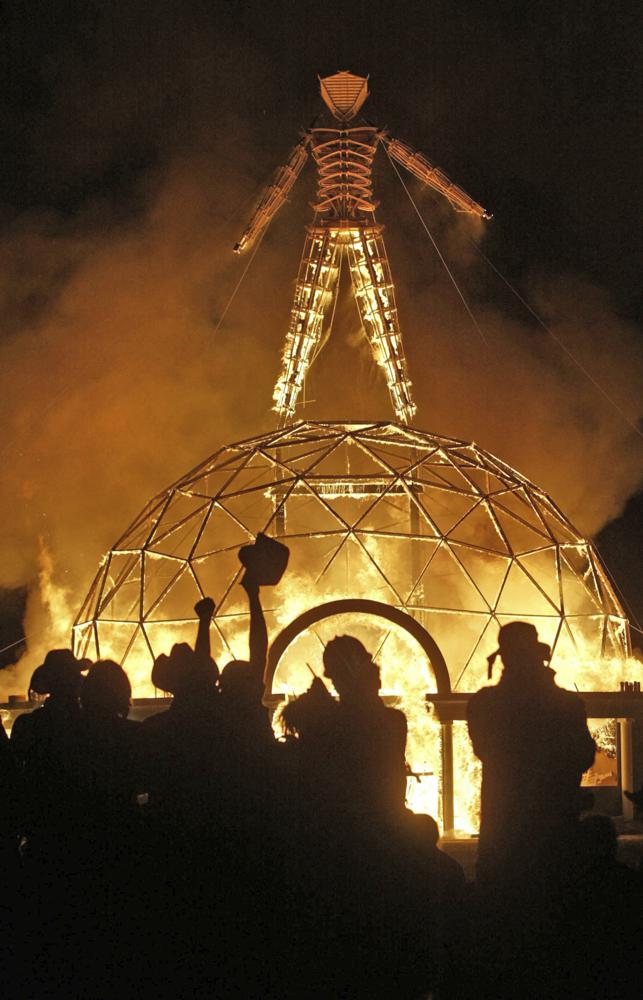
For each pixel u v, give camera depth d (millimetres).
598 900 7004
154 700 20422
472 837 18203
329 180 28812
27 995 6930
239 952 6875
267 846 6980
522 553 23953
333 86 28141
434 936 7020
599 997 6848
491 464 26078
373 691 7410
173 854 7027
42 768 7355
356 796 7031
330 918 6855
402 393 28328
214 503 24609
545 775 7449
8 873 7289
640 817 19594
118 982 6918
